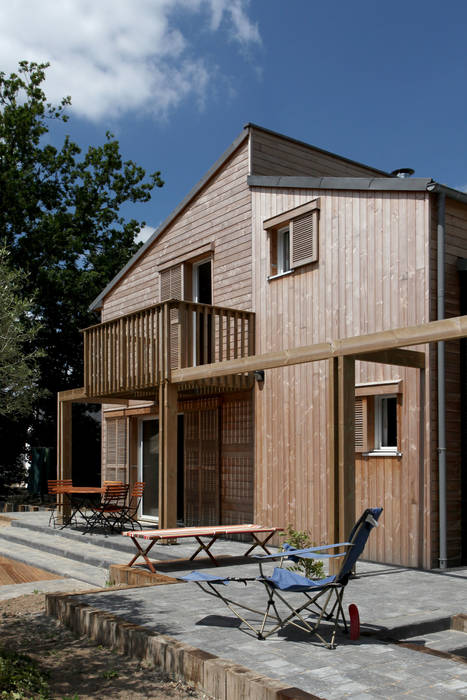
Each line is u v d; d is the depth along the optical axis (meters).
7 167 22.75
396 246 8.48
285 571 5.02
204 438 11.80
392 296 8.49
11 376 9.75
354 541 4.90
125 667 4.69
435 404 7.93
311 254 9.78
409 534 7.93
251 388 10.82
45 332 22.33
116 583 7.75
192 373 9.57
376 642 4.75
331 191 9.55
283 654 4.43
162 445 10.09
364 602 5.83
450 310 8.13
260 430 10.59
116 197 26.31
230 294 11.56
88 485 23.27
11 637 5.60
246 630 5.00
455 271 8.26
